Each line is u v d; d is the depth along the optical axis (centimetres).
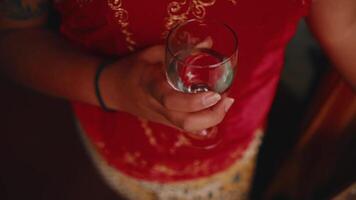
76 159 138
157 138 67
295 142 95
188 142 66
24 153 140
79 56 62
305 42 135
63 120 146
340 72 64
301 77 136
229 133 69
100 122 70
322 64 129
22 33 65
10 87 151
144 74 53
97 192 132
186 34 51
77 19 59
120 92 58
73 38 64
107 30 57
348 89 75
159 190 76
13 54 65
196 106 48
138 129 66
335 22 59
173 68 48
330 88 78
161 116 55
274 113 132
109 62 60
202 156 70
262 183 119
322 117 83
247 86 63
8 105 149
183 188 76
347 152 84
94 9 55
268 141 125
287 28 58
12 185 135
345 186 65
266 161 122
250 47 58
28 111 148
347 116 79
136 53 56
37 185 134
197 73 49
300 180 98
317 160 91
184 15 54
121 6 54
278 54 62
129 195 81
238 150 74
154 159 70
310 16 61
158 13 54
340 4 58
